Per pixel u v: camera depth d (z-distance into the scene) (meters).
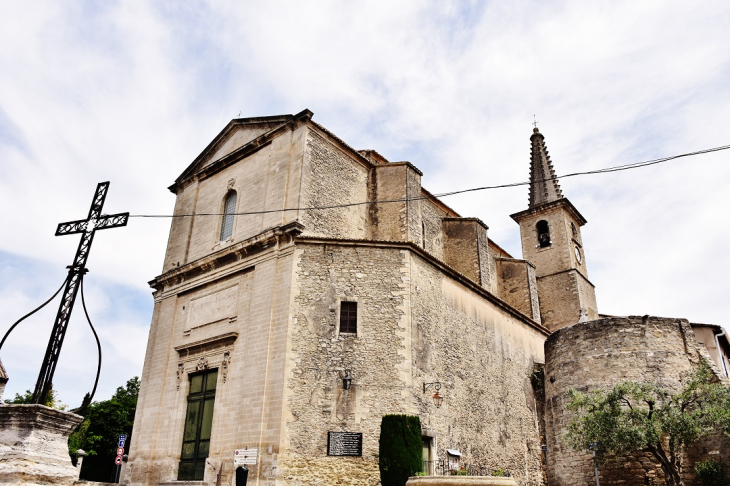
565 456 18.30
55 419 7.90
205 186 25.81
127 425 37.12
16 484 7.07
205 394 19.95
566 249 36.41
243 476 15.67
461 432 19.25
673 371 17.33
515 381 24.20
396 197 23.41
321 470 16.06
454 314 21.17
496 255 32.62
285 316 18.12
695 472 15.63
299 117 22.06
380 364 17.61
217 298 21.30
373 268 19.05
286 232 19.47
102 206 10.11
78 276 9.37
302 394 16.98
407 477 14.90
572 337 19.33
